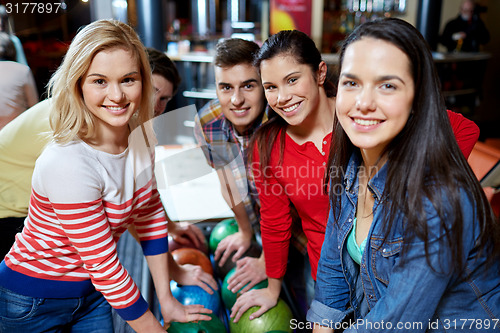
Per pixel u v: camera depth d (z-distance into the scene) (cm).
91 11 476
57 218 120
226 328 191
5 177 158
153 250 159
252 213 211
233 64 166
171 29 814
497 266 107
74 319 145
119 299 128
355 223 127
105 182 122
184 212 208
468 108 671
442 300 110
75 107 115
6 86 200
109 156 123
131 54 117
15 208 163
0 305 131
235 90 170
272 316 174
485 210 98
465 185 96
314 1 753
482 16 750
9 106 202
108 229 124
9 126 159
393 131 96
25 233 128
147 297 198
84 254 121
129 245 243
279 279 179
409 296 102
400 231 106
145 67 125
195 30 869
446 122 96
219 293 209
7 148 157
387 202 106
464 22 669
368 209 121
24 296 129
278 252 174
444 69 630
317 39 768
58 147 115
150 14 537
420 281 100
